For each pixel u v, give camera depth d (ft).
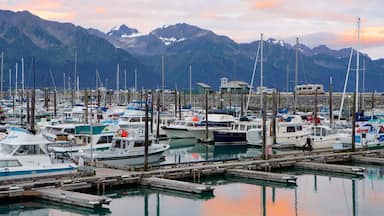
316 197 134.10
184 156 214.90
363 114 284.61
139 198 130.72
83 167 139.44
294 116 260.62
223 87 637.71
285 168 169.99
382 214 118.11
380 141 205.98
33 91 420.36
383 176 161.79
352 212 119.65
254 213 118.42
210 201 128.77
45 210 118.11
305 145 221.05
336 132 224.74
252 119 257.96
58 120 259.80
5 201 118.21
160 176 143.02
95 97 576.20
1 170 126.41
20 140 130.52
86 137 182.39
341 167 162.20
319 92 561.02
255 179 150.61
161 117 291.38
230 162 165.27
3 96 545.85
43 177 127.44
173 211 119.34
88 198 114.73
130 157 175.83
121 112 307.78
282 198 132.77
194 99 536.01
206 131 254.27
